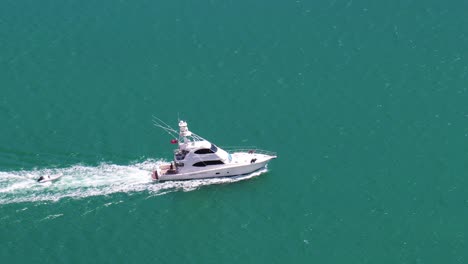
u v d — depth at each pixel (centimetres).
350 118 10856
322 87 11381
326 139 10525
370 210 9512
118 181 9900
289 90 11338
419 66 11744
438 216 9431
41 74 11531
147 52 11975
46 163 10069
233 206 9650
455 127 10681
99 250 8975
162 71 11644
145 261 8869
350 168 10088
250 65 11769
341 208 9544
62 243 9038
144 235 9212
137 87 11356
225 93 11281
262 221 9419
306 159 10231
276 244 9112
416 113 10931
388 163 10150
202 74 11600
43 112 10875
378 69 11694
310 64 11781
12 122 10681
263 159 10125
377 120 10825
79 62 11775
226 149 10338
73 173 9956
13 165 10012
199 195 9819
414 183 9862
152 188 9875
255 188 9894
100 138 10488
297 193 9769
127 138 10506
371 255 8975
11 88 11269
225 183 10012
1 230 9162
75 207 9531
